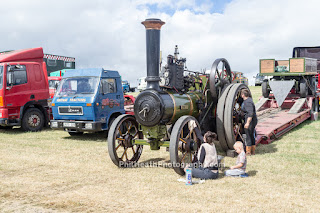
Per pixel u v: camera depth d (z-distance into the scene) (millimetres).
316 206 4328
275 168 6199
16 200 4664
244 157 5672
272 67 13805
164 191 4961
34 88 11641
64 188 5180
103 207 4355
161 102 5859
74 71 10211
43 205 4465
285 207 4285
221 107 7180
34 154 7715
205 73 7723
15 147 8617
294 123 10641
